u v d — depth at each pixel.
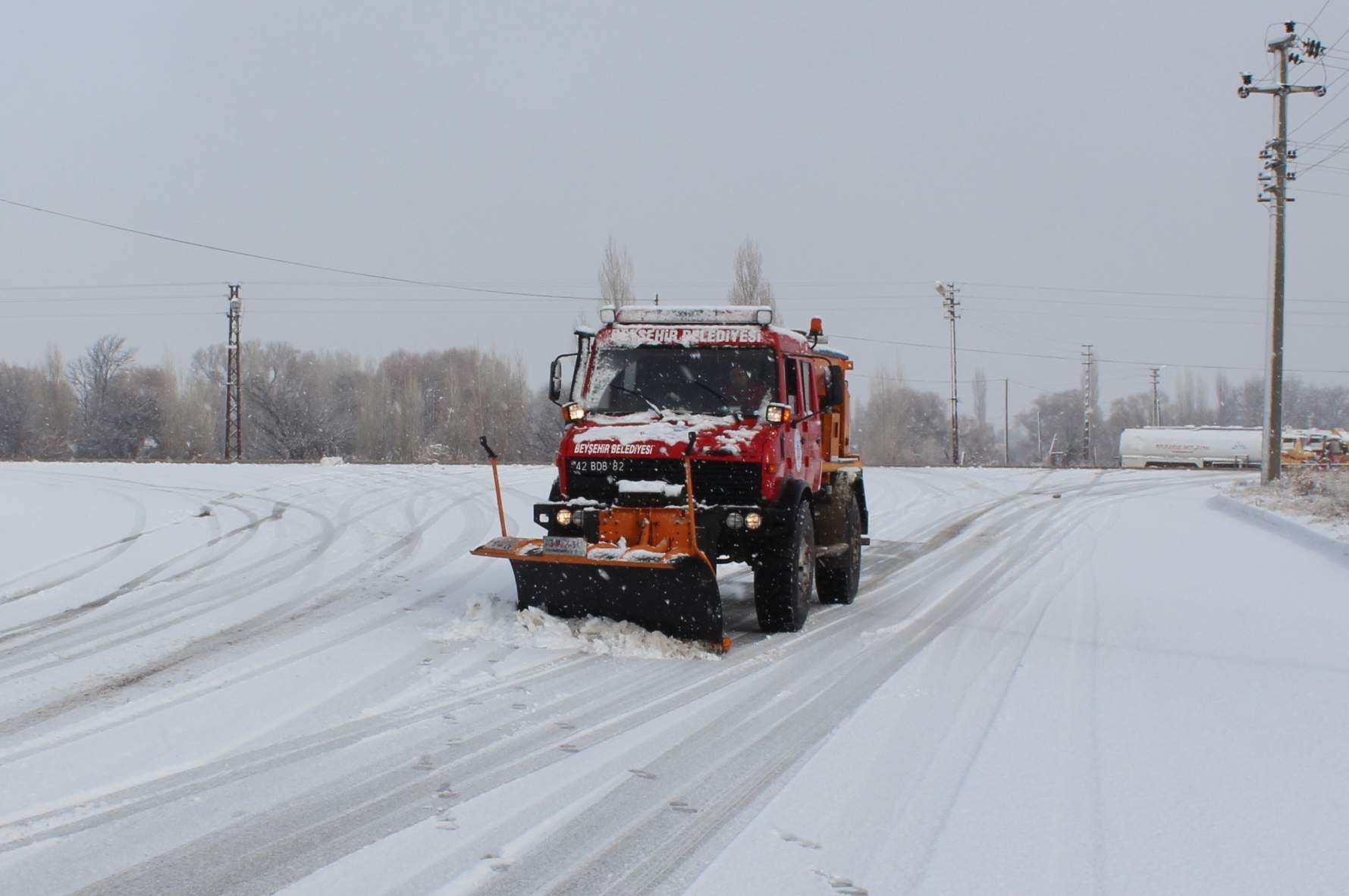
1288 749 5.55
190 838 4.25
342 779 4.98
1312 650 8.05
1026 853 4.18
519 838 4.30
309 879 3.88
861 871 4.00
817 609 10.16
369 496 19.78
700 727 5.93
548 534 8.37
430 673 7.05
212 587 10.60
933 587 11.55
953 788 4.92
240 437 42.69
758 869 4.01
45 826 4.36
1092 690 6.82
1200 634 8.68
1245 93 26.52
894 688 6.87
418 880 3.88
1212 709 6.35
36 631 8.39
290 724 5.88
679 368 9.15
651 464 8.49
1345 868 4.04
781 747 5.55
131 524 15.24
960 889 3.84
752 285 39.59
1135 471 35.69
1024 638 8.55
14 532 14.06
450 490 20.94
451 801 4.71
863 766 5.26
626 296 41.25
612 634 7.96
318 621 8.86
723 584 11.49
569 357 9.50
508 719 6.04
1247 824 4.49
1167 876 3.96
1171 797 4.82
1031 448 105.56
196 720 5.92
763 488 8.40
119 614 9.15
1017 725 5.98
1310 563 13.05
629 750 5.48
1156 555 14.13
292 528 15.16
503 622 8.41
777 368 9.02
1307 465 38.44
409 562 12.30
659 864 4.05
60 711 6.08
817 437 10.03
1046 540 16.11
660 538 8.11
